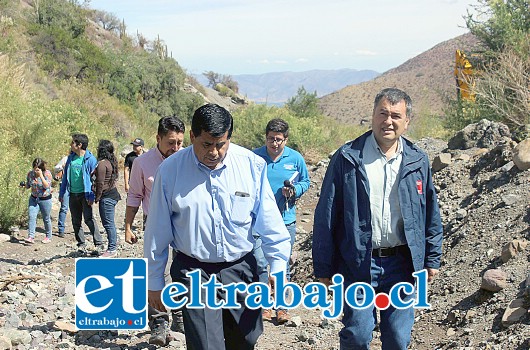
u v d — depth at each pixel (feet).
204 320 12.85
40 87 82.48
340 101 423.64
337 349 18.34
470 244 21.90
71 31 132.05
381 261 13.24
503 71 40.91
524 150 25.82
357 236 13.02
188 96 159.12
